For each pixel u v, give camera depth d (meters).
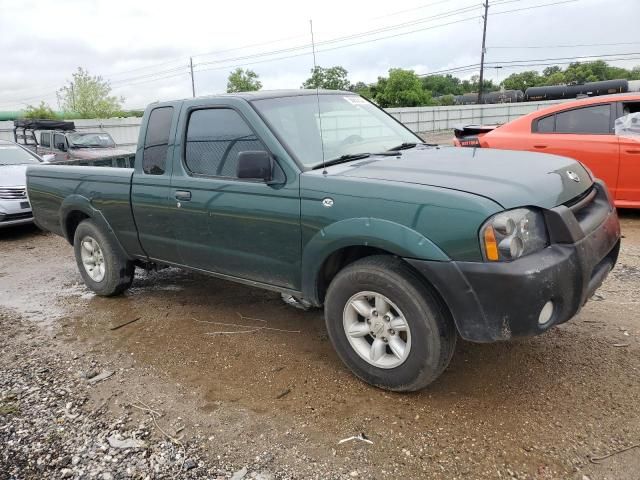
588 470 2.45
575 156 6.85
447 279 2.72
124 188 4.54
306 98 4.05
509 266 2.59
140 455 2.76
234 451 2.75
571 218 2.80
